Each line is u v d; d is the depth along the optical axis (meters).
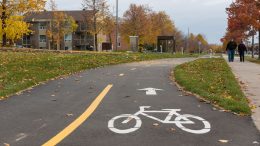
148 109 10.07
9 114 9.48
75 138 7.34
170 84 15.18
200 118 9.03
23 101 11.27
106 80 16.45
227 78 17.00
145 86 14.55
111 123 8.53
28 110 9.97
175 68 22.67
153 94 12.57
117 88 13.98
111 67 23.78
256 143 7.08
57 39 85.00
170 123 8.53
